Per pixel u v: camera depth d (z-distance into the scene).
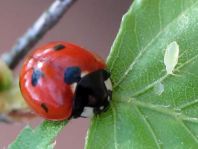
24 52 0.05
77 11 0.08
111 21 0.08
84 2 0.08
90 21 0.08
